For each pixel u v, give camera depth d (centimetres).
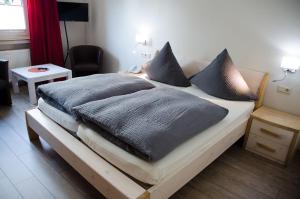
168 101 199
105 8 442
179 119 171
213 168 231
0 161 220
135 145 146
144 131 154
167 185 154
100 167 159
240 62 294
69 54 434
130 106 183
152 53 388
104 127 166
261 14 263
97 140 171
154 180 142
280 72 264
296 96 258
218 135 203
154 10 364
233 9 283
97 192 189
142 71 367
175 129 163
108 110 179
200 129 180
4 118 300
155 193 146
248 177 221
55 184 195
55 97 214
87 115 176
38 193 186
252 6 268
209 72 280
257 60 279
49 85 238
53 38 435
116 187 142
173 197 190
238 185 209
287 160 238
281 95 268
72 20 442
